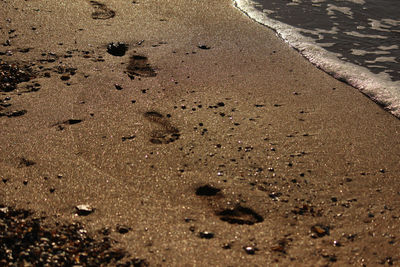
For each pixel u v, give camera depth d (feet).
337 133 11.29
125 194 9.11
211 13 18.37
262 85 13.44
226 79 13.67
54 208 8.61
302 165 10.12
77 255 7.61
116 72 13.69
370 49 15.89
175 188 9.34
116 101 12.30
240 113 12.01
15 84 12.79
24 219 8.29
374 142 10.97
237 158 10.26
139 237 8.05
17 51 14.40
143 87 13.03
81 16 17.20
